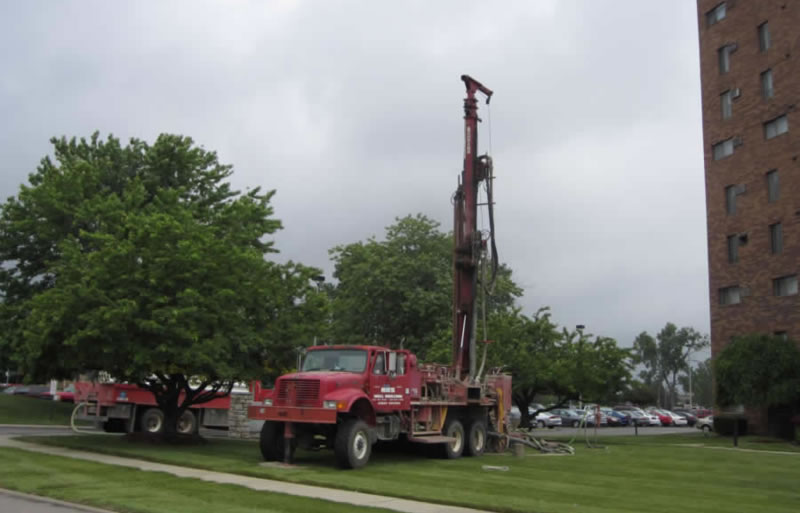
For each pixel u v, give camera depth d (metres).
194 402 22.62
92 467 14.70
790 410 34.19
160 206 23.64
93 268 18.86
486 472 15.95
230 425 26.86
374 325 47.91
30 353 19.83
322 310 22.86
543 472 16.28
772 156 37.12
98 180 27.47
